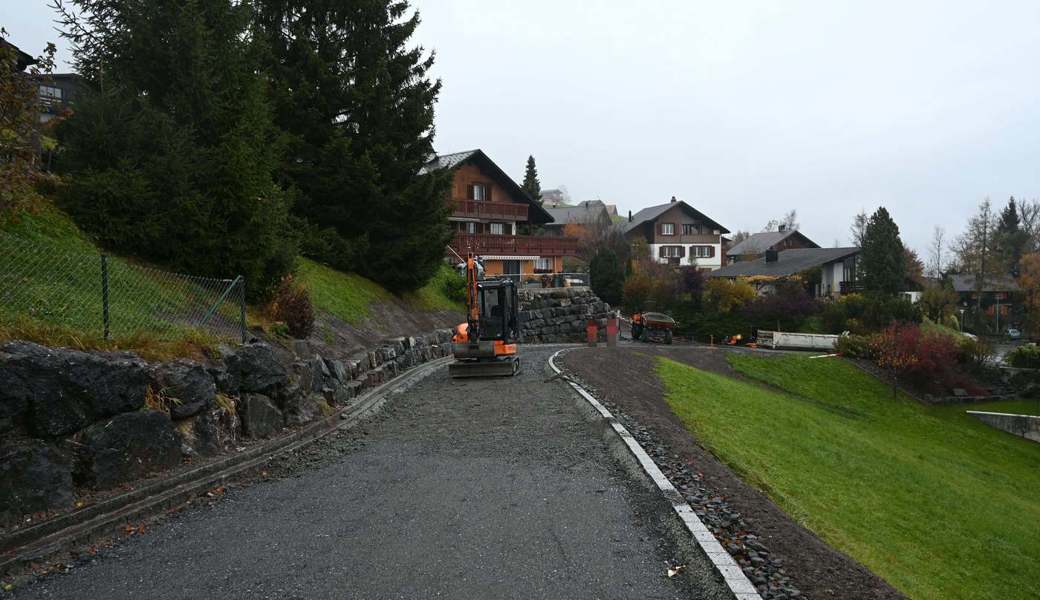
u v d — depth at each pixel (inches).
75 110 421.4
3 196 281.4
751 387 1018.1
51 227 377.1
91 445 241.8
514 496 275.6
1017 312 2412.6
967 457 976.3
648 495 274.7
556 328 1475.1
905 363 1274.6
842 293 2213.3
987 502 695.1
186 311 392.5
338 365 498.3
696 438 474.9
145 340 302.7
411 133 904.9
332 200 852.0
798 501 441.4
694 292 1935.3
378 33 880.3
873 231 2153.1
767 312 1806.1
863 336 1526.8
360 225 883.4
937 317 2112.5
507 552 212.7
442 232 940.6
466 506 262.4
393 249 882.8
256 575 193.9
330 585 186.7
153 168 435.5
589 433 400.2
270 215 494.0
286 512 255.3
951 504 636.1
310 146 829.2
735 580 184.9
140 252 441.4
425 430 420.2
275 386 386.6
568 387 586.6
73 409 233.8
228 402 334.3
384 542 222.2
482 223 1798.7
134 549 215.0
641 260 2332.7
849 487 570.3
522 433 403.9
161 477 268.5
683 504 257.0
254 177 478.3
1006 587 449.4
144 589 184.4
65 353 236.4
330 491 284.4
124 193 415.8
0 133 267.6
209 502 266.5
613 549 215.6
